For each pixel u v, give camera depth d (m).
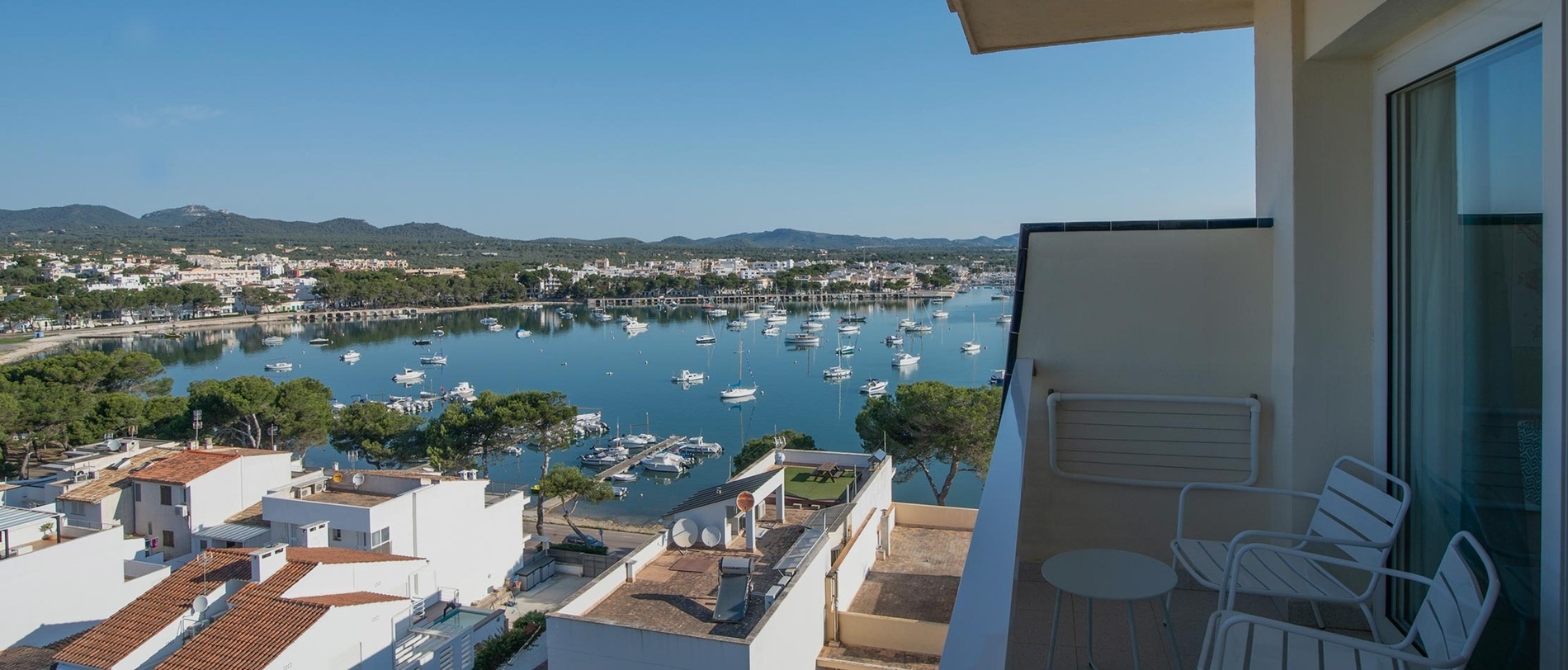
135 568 17.53
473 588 21.83
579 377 70.31
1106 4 3.87
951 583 10.93
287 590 13.48
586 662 8.74
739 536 12.19
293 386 35.97
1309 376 2.87
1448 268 2.37
